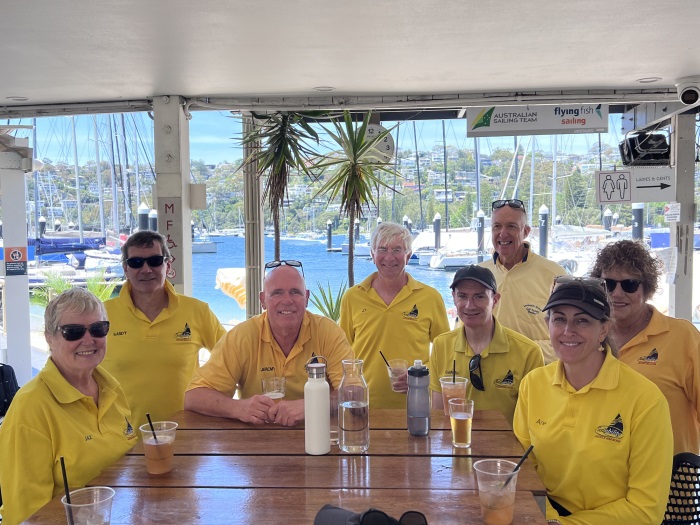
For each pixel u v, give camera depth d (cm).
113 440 222
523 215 347
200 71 434
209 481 182
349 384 204
